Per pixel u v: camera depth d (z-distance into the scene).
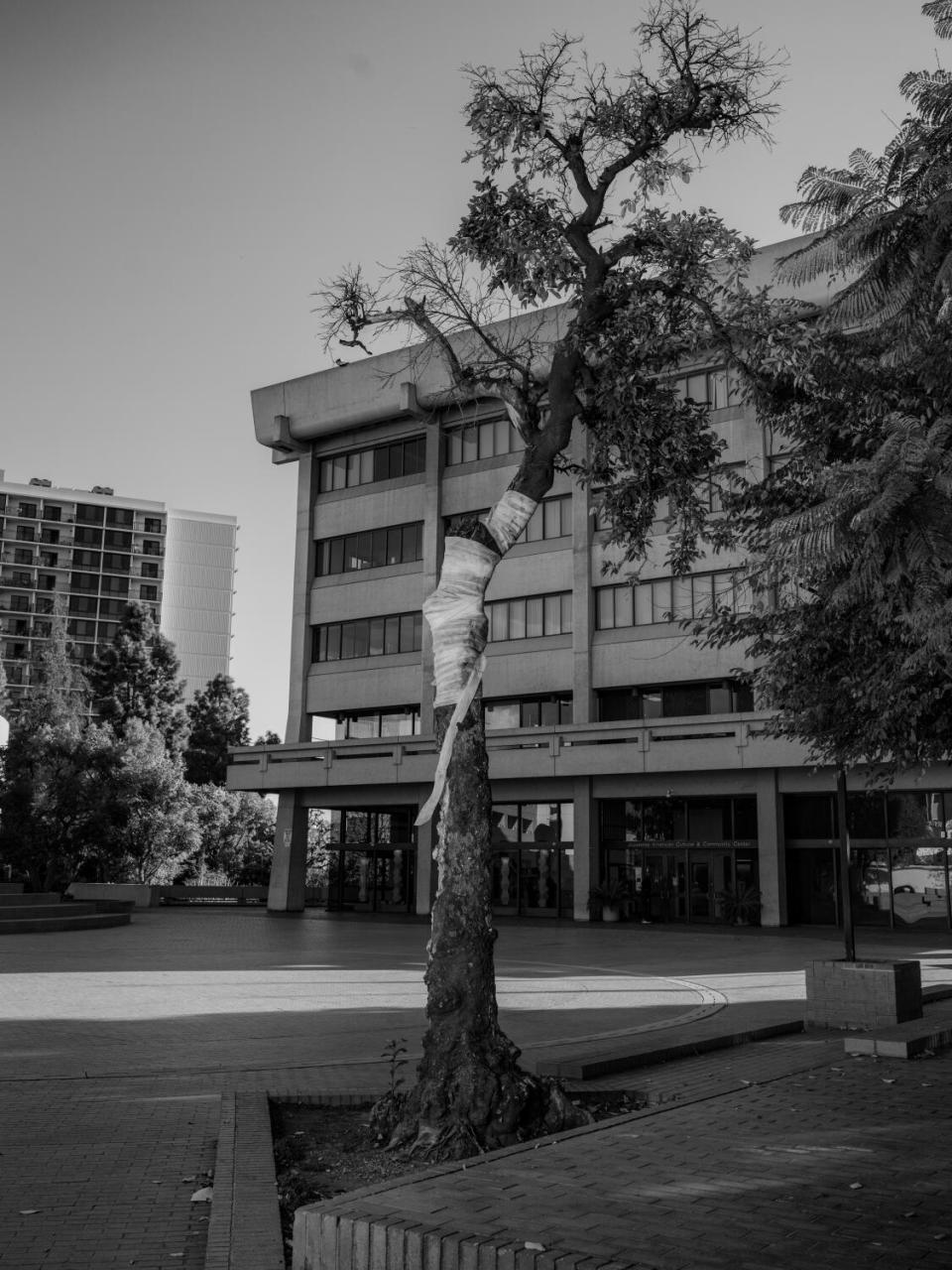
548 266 7.90
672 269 7.88
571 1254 3.58
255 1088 7.38
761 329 7.59
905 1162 5.04
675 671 35.31
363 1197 4.28
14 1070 8.81
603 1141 5.41
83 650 102.62
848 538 4.82
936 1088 7.09
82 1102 7.43
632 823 37.19
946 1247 3.80
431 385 40.31
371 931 30.58
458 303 8.43
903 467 4.55
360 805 42.31
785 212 7.64
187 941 25.53
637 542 9.36
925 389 6.80
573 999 14.40
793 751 31.67
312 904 51.59
